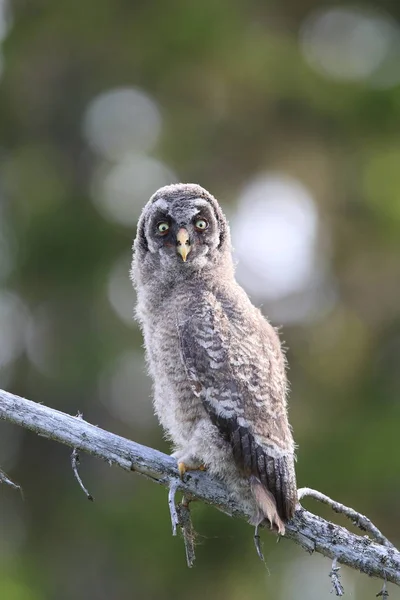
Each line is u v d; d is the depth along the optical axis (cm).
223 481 770
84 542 1805
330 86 2005
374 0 2191
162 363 808
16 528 1912
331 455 1758
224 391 771
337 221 1983
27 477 1955
